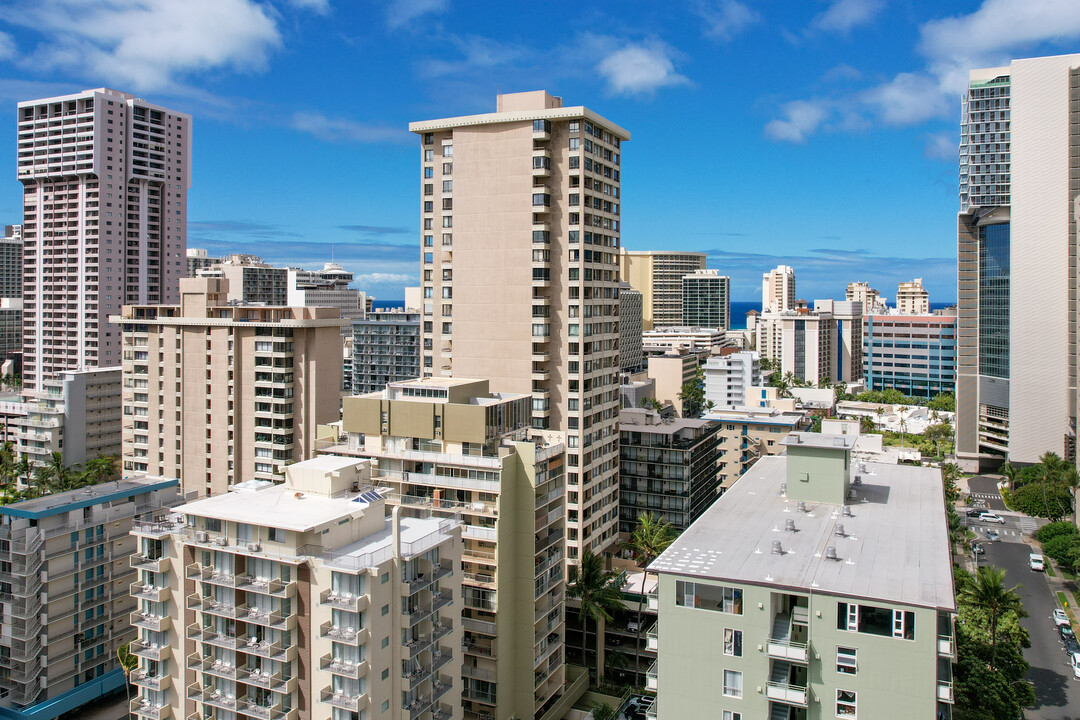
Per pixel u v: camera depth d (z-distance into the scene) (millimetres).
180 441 163750
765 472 95500
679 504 158375
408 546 73188
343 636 68250
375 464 99250
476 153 139750
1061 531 162250
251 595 72938
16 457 197250
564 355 135125
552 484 100938
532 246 135375
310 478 79625
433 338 145000
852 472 93938
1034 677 112875
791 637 59719
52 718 98750
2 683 99625
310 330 152750
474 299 140625
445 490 95688
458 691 80438
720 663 61312
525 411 106875
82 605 104000
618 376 149125
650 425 168000
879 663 56688
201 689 75250
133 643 78438
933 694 55062
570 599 118875
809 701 58844
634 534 127312
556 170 135375
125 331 170375
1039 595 145750
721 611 61219
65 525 102688
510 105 138750
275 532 71938
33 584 99125
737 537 70688
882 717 56688
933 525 73500
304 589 70562
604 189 142875
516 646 96938
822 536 70688
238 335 156625
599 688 112188
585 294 135250
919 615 55406
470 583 93812
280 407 152750
